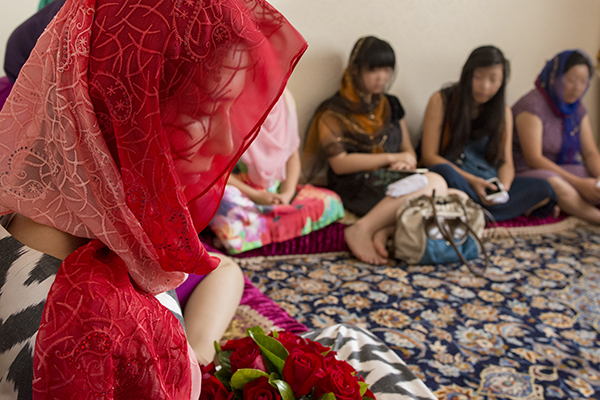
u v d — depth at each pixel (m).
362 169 2.83
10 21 2.53
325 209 2.61
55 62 0.58
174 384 0.63
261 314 1.61
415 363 1.66
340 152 2.87
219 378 0.81
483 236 2.76
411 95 3.43
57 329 0.50
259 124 0.66
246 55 0.63
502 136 3.06
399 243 2.44
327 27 3.11
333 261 2.52
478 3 3.39
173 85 0.61
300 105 3.19
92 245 0.60
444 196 2.56
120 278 0.58
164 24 0.58
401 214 2.46
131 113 0.58
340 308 2.02
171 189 0.61
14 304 0.55
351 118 2.88
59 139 0.58
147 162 0.60
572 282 2.31
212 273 1.51
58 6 1.37
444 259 2.45
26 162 0.59
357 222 2.58
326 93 3.22
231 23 0.61
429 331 1.86
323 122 2.90
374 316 1.96
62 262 0.59
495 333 1.86
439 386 1.55
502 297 2.15
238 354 0.80
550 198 2.98
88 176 0.58
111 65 0.57
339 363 0.81
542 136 3.24
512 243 2.81
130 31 0.57
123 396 0.56
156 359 0.58
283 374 0.74
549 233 2.97
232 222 2.37
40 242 0.61
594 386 1.57
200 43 0.60
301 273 2.36
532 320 1.96
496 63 2.87
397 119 3.10
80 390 0.50
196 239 0.63
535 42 3.61
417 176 2.63
